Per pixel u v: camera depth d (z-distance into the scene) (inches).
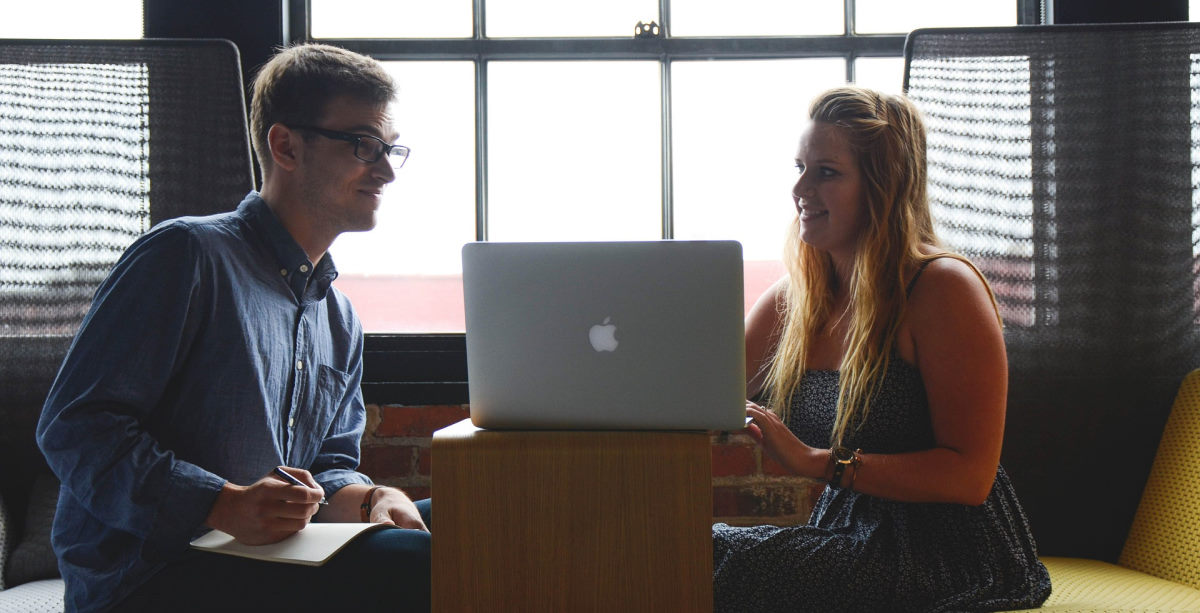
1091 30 75.6
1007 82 76.1
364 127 52.9
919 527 54.6
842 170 57.5
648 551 42.6
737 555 53.1
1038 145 75.9
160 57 73.5
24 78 72.3
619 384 43.3
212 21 78.4
